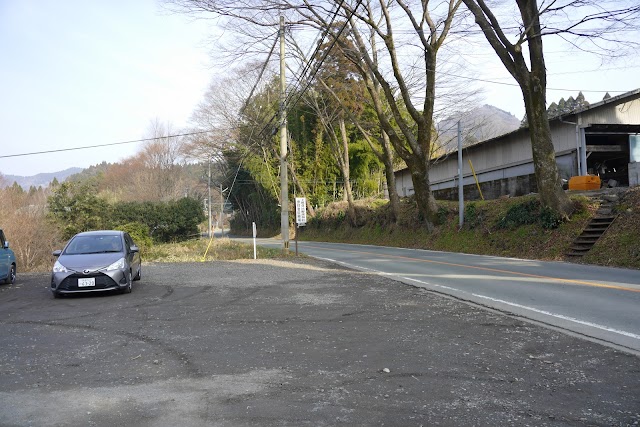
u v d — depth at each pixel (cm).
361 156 4784
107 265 1106
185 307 957
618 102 2353
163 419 424
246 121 4869
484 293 1077
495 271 1495
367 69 2636
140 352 638
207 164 6144
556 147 2558
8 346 680
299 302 986
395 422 410
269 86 4622
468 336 686
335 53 2845
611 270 1419
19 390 500
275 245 3538
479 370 538
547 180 1938
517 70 1827
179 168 6788
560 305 911
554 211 1945
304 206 2398
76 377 539
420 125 2552
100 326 803
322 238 4878
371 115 3847
